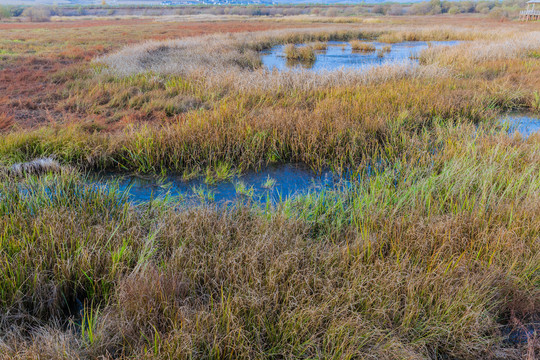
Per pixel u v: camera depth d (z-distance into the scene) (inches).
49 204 177.3
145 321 107.3
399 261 133.2
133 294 113.2
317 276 126.0
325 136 278.8
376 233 148.7
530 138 259.1
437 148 259.4
